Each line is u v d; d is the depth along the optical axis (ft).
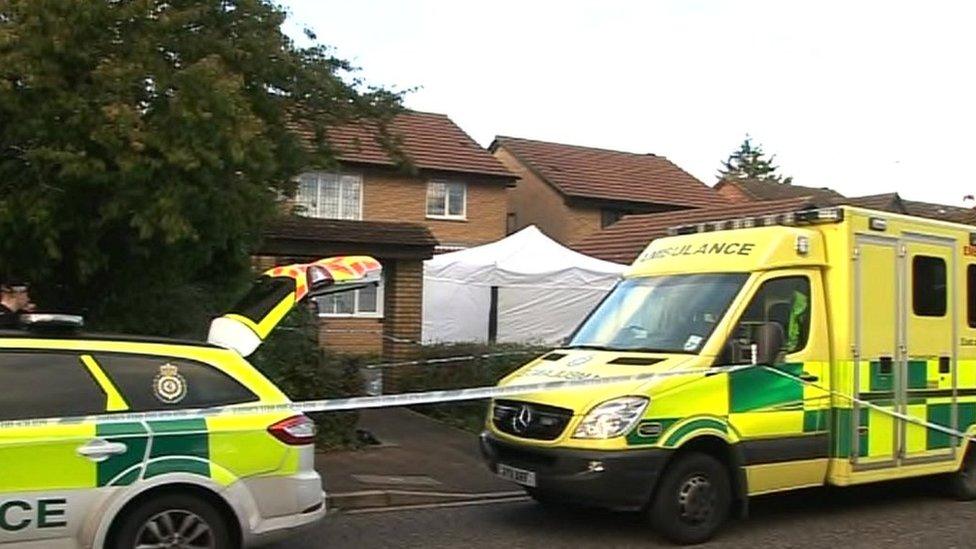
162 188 28.96
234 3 33.99
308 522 22.93
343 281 31.14
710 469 28.12
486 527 30.30
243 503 22.03
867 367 31.22
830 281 31.01
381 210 100.63
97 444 20.83
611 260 85.15
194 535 21.75
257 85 34.76
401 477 37.37
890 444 31.81
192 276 38.14
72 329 21.89
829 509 32.99
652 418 27.02
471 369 51.90
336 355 46.68
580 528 30.09
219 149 29.73
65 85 29.09
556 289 64.95
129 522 21.15
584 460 26.71
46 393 20.98
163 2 31.78
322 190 97.55
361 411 50.26
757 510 32.71
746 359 28.78
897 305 32.24
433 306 63.16
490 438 29.86
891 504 33.86
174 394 22.02
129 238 31.48
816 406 29.96
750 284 29.53
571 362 29.94
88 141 28.81
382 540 28.48
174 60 31.45
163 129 28.86
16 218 29.30
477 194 106.83
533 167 122.93
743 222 32.78
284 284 30.25
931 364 33.17
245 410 22.44
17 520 20.12
